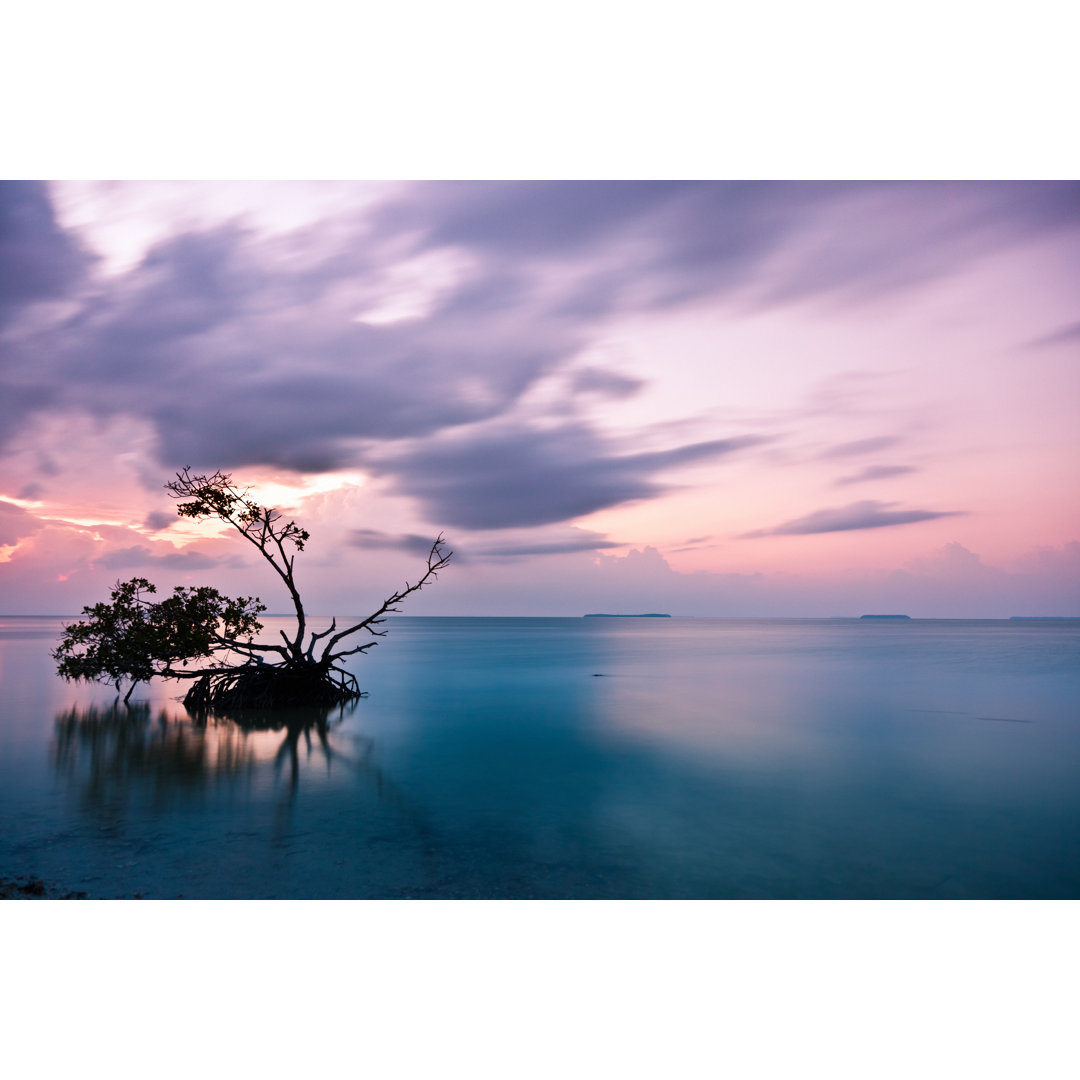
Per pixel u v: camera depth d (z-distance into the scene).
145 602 27.88
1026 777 16.39
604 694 33.03
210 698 27.45
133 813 13.27
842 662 54.72
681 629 191.75
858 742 20.69
